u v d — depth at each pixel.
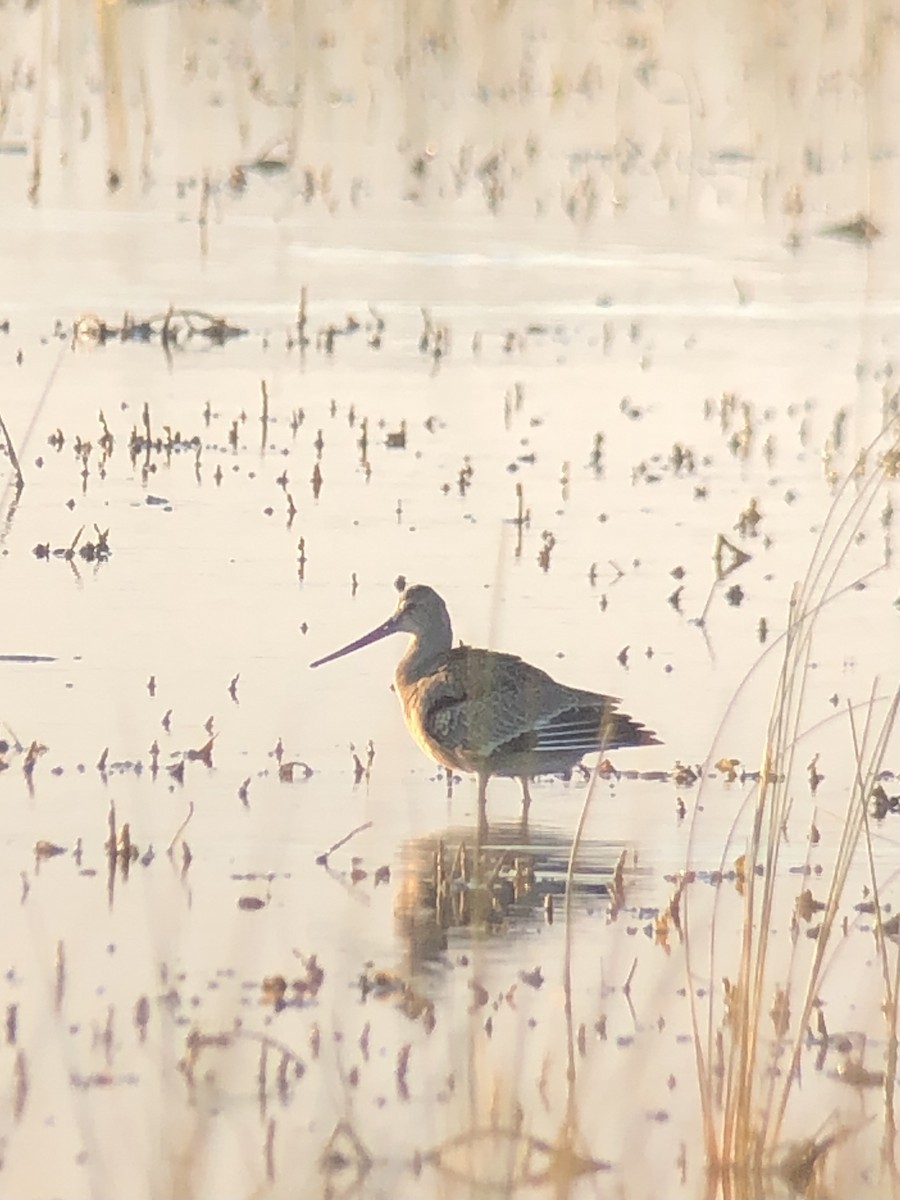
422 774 13.62
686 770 13.50
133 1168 8.95
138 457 19.05
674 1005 10.63
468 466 19.05
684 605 16.22
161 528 17.38
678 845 12.56
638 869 12.23
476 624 15.54
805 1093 9.96
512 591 16.33
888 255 27.66
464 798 13.34
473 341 23.20
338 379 21.67
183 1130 8.95
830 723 14.21
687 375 22.34
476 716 12.82
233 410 20.48
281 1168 9.04
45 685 14.28
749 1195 9.05
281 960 10.91
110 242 26.02
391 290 24.98
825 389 21.97
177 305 23.61
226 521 17.61
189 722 13.84
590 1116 9.61
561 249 27.33
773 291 25.77
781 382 22.19
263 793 12.88
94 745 13.44
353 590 16.17
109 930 11.12
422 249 26.86
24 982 10.55
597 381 22.05
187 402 20.64
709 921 11.55
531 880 12.02
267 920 11.32
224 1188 8.89
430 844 12.47
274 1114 9.50
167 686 14.37
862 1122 9.62
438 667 13.32
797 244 27.92
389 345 22.95
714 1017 10.52
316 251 26.45
